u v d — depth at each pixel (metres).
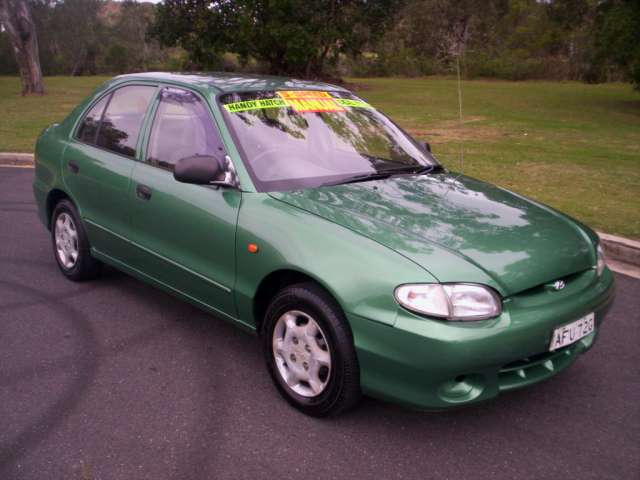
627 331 4.40
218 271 3.67
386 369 2.88
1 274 5.34
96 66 69.94
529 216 3.53
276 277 3.41
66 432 3.11
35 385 3.56
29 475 2.78
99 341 4.13
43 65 68.50
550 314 2.98
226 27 29.09
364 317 2.90
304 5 28.34
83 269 5.02
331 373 3.09
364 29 31.94
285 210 3.36
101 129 4.79
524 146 13.47
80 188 4.79
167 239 4.01
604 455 2.99
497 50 51.69
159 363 3.84
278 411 3.33
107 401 3.40
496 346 2.79
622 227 6.68
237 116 3.89
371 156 4.12
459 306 2.80
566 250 3.26
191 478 2.78
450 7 52.66
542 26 49.53
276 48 29.27
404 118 19.17
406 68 47.59
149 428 3.15
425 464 2.90
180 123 4.12
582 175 10.02
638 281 5.34
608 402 3.47
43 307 4.66
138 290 5.03
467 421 3.26
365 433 3.13
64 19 69.31
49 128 5.50
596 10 24.47
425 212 3.36
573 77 41.94
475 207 3.52
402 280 2.85
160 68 46.56
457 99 26.14
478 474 2.84
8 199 7.98
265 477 2.79
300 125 4.06
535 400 3.48
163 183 4.02
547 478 2.82
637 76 21.78
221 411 3.32
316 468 2.86
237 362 3.88
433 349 2.75
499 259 3.01
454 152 12.47
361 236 3.07
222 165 3.71
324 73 33.16
